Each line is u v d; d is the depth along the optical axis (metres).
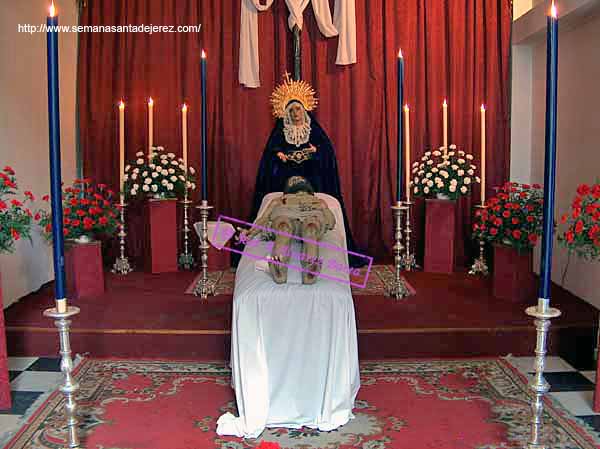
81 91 5.07
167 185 4.66
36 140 4.48
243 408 2.64
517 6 5.10
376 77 5.13
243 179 5.21
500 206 4.05
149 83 5.07
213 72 5.11
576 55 4.37
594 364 3.39
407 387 3.06
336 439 2.54
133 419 2.71
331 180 4.85
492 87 5.12
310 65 5.14
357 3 5.07
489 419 2.72
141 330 3.46
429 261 4.93
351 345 2.78
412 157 5.20
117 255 5.23
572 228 3.01
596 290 4.01
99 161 5.12
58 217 2.03
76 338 3.46
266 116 5.15
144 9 5.03
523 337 3.49
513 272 4.05
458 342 3.48
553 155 2.03
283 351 2.69
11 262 4.05
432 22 5.06
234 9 5.07
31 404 2.87
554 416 2.74
